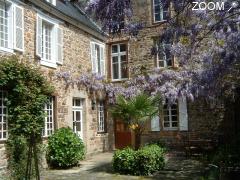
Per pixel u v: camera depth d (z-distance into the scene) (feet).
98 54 55.57
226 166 28.40
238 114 48.32
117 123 56.49
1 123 33.12
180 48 38.50
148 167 34.30
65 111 44.68
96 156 49.34
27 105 33.32
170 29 30.58
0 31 35.22
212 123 50.60
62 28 45.37
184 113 52.37
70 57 46.93
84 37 50.93
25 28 38.34
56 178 33.94
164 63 54.13
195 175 33.50
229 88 43.27
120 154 35.53
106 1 28.14
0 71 32.12
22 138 32.83
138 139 36.73
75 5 57.77
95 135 51.85
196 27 31.24
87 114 49.88
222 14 30.63
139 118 35.73
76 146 40.24
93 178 33.32
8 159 32.94
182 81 49.06
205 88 43.88
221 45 35.50
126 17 28.58
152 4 55.06
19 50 36.70
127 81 54.90
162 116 53.57
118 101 36.58
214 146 48.49
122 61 57.47
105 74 56.80
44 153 38.78
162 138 53.47
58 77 43.62
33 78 34.58
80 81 48.47
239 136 38.81
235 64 37.40
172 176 33.30
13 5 36.32
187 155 47.39
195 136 51.55
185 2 28.96
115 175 34.42
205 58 41.57
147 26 55.06
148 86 52.70
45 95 36.35
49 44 43.62
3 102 33.42
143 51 55.42
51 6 42.29
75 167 40.29
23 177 33.35
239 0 28.96
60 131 40.60
